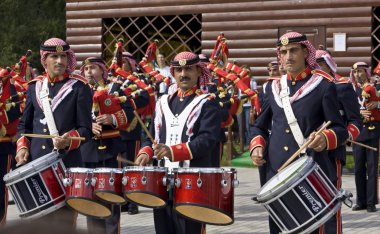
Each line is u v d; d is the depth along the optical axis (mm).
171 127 6004
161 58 15906
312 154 5898
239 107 10648
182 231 5879
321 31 19156
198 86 6246
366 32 18719
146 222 10367
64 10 36438
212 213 5621
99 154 8867
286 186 5184
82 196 5961
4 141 9172
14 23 35344
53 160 6266
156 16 21094
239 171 16828
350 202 5660
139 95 9414
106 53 22078
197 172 5375
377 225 10062
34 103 6949
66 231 1173
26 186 6152
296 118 5910
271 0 19609
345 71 18906
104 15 21484
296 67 5977
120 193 5922
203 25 20375
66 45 6941
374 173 11281
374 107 11172
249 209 11492
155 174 5523
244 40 19922
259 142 6152
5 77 8930
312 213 5227
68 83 6902
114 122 8469
